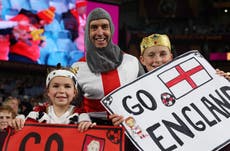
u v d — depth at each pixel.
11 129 3.67
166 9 28.75
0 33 17.11
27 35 17.77
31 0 17.95
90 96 4.30
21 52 17.62
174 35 25.39
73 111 4.02
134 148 3.76
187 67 4.05
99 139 3.59
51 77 4.00
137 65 4.40
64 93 3.95
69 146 3.60
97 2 20.33
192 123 3.73
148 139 3.62
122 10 28.89
